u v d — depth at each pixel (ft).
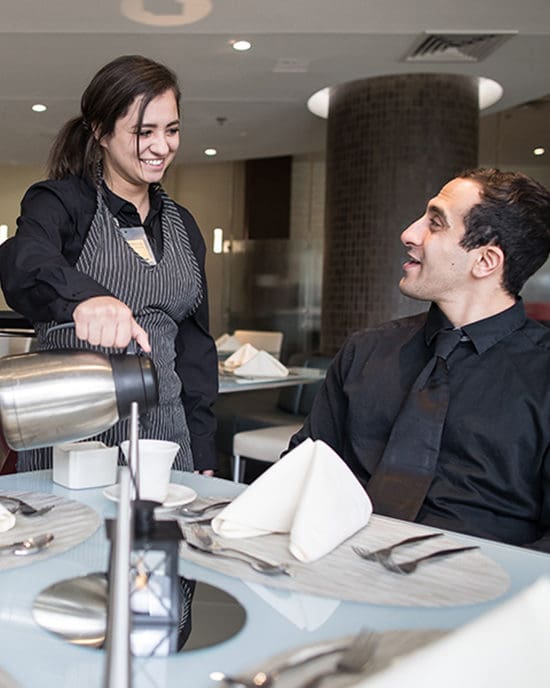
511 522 3.83
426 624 2.11
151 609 2.00
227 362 12.81
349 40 16.10
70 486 3.64
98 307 2.97
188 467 5.21
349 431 4.39
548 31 15.33
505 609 1.21
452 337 4.09
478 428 3.87
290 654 1.84
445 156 18.51
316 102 21.39
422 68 17.90
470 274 4.05
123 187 5.00
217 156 28.76
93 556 2.60
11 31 15.76
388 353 4.40
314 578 2.43
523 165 26.63
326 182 20.49
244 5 14.33
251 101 20.97
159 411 4.91
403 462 3.93
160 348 5.01
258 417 13.92
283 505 2.86
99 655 1.87
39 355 2.81
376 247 18.81
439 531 3.04
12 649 1.90
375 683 1.05
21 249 3.79
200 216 33.96
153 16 14.92
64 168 4.99
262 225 32.48
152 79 4.61
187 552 2.64
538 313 24.62
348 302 19.35
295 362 16.02
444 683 1.07
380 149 18.72
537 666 1.14
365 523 2.99
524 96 20.06
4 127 24.50
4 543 2.69
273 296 32.35
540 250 4.04
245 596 2.28
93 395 2.71
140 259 4.93
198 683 1.74
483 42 16.03
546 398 3.81
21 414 2.67
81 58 17.44
